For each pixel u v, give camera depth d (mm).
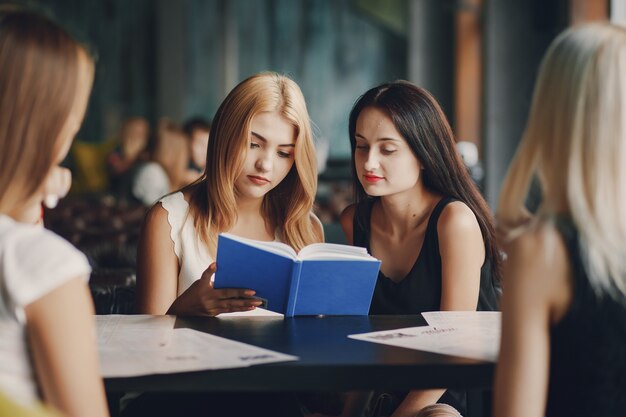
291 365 1733
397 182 2488
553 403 1602
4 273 1446
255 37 15805
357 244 2682
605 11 6461
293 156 2633
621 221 1547
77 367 1458
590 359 1550
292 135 2598
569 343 1566
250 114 2553
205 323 2160
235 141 2568
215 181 2607
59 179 1838
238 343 1926
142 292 2633
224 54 15805
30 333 1464
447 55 13844
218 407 2307
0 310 1451
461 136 12453
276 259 2137
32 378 1484
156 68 15789
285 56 15773
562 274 1557
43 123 1497
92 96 15773
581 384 1560
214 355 1812
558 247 1557
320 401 2566
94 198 8484
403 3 15438
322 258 2182
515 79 8969
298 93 2625
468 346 1901
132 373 1681
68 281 1464
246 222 2727
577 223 1553
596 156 1543
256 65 15852
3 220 1495
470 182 2576
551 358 1595
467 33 12406
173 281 2637
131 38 15766
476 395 2348
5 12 1521
